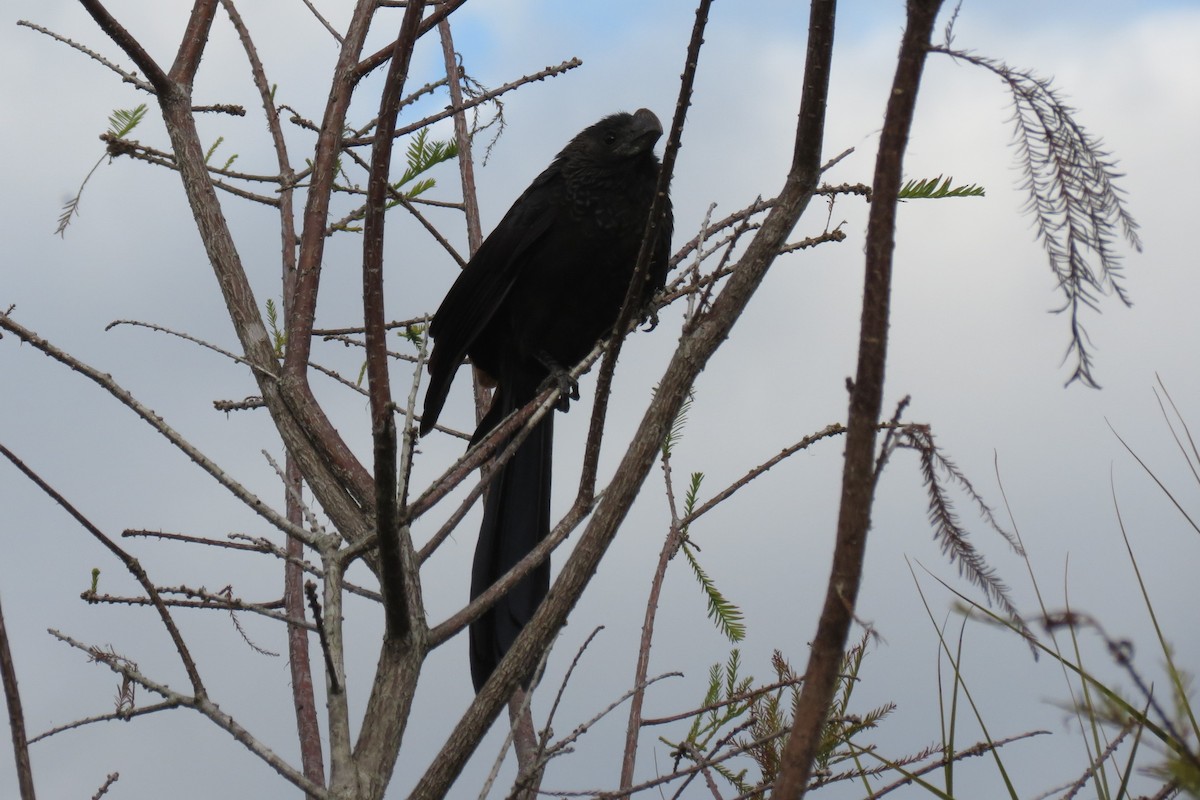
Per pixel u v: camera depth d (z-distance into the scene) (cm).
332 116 670
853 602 303
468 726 481
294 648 745
